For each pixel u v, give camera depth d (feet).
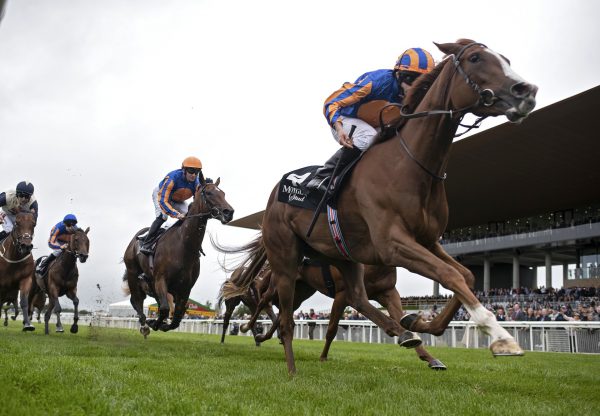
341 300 15.93
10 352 13.62
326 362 15.58
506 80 8.86
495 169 71.36
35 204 26.25
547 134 59.52
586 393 10.39
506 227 101.91
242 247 18.69
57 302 28.84
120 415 6.40
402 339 10.05
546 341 35.29
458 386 10.45
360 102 11.53
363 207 10.25
